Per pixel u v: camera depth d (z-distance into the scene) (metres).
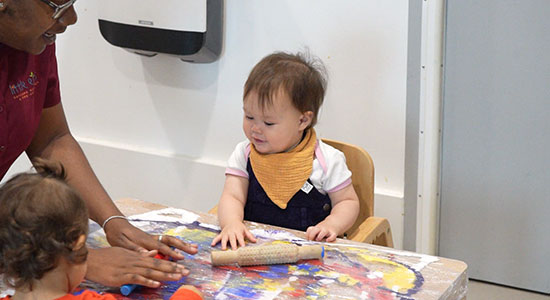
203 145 2.64
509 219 2.23
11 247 0.96
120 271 1.22
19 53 1.29
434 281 1.25
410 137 2.23
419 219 2.30
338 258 1.35
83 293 1.06
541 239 2.21
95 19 2.68
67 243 0.99
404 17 2.15
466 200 2.27
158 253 1.33
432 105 2.19
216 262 1.32
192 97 2.60
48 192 0.99
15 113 1.30
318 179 1.69
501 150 2.18
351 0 2.21
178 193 2.72
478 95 2.16
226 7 2.42
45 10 1.16
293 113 1.63
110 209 1.41
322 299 1.18
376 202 2.32
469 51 2.13
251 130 1.65
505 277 2.30
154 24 2.36
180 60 2.57
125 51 2.67
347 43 2.25
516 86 2.10
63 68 2.83
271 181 1.69
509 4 2.04
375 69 2.23
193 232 1.50
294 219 1.70
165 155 2.70
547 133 2.10
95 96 2.80
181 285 1.24
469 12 2.09
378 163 2.31
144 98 2.70
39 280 1.01
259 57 2.42
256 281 1.25
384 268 1.30
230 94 2.52
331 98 2.33
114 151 2.80
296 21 2.32
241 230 1.47
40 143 1.48
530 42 2.05
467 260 2.33
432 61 2.15
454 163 2.25
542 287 2.25
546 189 2.15
